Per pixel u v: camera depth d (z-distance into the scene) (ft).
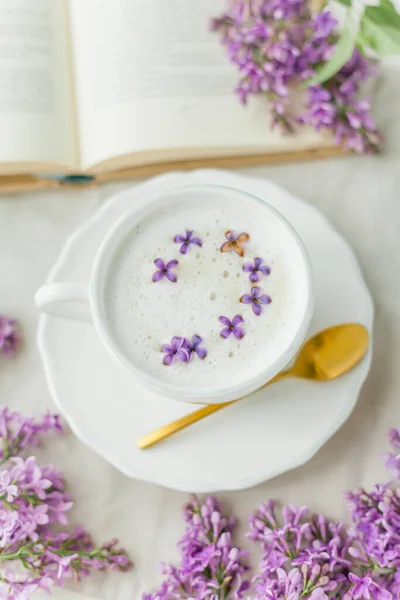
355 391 1.57
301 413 1.57
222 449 1.57
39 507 1.59
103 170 1.74
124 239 1.50
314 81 1.54
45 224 1.79
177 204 1.51
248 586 1.59
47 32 1.71
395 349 1.70
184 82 1.69
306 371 1.57
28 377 1.74
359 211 1.75
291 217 1.63
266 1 1.66
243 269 1.48
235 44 1.67
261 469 1.56
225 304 1.47
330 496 1.66
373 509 1.57
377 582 1.57
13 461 1.66
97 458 1.70
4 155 1.68
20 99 1.69
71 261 1.64
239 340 1.46
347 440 1.67
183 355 1.44
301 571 1.54
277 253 1.49
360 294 1.60
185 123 1.69
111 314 1.48
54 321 1.62
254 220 1.50
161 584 1.65
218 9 1.70
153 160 1.74
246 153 1.74
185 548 1.60
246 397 1.57
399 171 1.75
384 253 1.73
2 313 1.77
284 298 1.47
